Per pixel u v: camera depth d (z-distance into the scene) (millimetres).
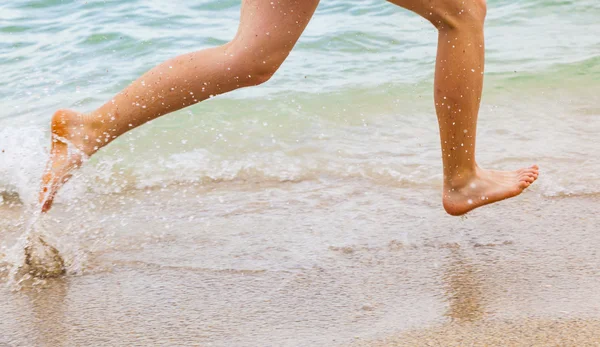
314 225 2664
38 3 7453
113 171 3361
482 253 2342
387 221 2678
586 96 4426
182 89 2240
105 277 2266
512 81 4766
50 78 5102
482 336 1768
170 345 1806
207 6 7387
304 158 3498
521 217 2646
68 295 2139
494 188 2332
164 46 5961
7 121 4117
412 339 1774
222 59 2203
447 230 2562
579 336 1738
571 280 2092
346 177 3232
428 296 2039
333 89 4609
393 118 4105
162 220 2775
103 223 2748
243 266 2316
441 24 2117
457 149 2258
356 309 1976
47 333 1897
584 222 2572
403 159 3434
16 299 2121
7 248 2510
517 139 3652
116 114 2307
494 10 6980
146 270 2312
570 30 6145
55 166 2355
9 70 5352
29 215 2781
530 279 2115
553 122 3939
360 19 6734
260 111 4195
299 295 2086
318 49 5734
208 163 3463
